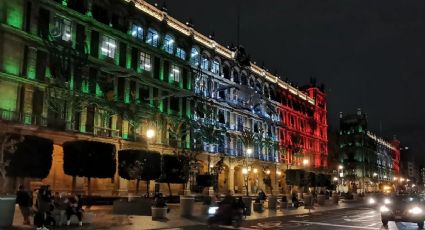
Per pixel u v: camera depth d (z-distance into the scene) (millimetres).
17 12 40562
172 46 60281
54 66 43125
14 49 39969
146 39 55281
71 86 44562
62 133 42438
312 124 104500
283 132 90375
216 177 57719
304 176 74250
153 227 22406
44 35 42406
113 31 49844
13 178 36938
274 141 85625
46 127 40688
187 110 62062
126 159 40969
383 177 168125
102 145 38812
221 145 67938
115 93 49656
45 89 42062
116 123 49781
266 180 76312
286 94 93750
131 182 50562
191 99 62875
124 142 49656
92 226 21672
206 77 67375
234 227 22266
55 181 42312
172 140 57219
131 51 52906
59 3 43969
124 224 23078
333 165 122750
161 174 45062
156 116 55219
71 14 45094
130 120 51000
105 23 49312
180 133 58719
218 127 68250
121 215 28578
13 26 39594
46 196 21391
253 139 74875
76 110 44438
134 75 51750
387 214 25141
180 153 52844
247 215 32438
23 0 41062
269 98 86000
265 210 39406
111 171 39406
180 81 61625
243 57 77438
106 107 48000
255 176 77625
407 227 25578
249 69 79625
